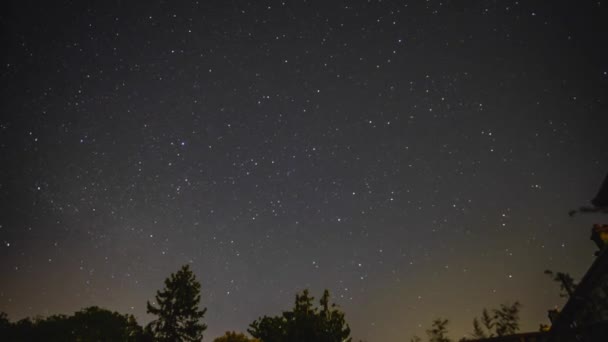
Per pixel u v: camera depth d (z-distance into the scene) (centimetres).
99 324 3322
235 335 1739
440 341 2938
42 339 2989
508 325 2852
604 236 1405
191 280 2002
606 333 877
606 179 545
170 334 1834
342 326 1192
